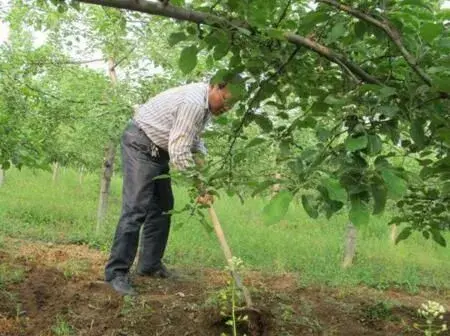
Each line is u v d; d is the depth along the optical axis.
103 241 6.89
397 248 8.87
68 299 4.02
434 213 3.94
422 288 6.07
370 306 4.51
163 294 4.44
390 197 2.02
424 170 3.03
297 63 2.89
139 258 4.94
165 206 4.79
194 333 3.69
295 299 4.60
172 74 6.76
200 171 2.82
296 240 8.44
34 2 6.79
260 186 2.26
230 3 2.46
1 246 5.73
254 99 2.95
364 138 2.12
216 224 4.18
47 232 7.54
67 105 6.19
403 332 4.11
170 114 4.18
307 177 2.14
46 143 5.53
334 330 3.97
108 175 7.89
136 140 4.33
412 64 2.34
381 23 2.40
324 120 2.84
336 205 2.19
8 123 4.59
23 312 3.79
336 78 2.97
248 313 3.80
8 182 14.58
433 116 2.40
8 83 5.22
